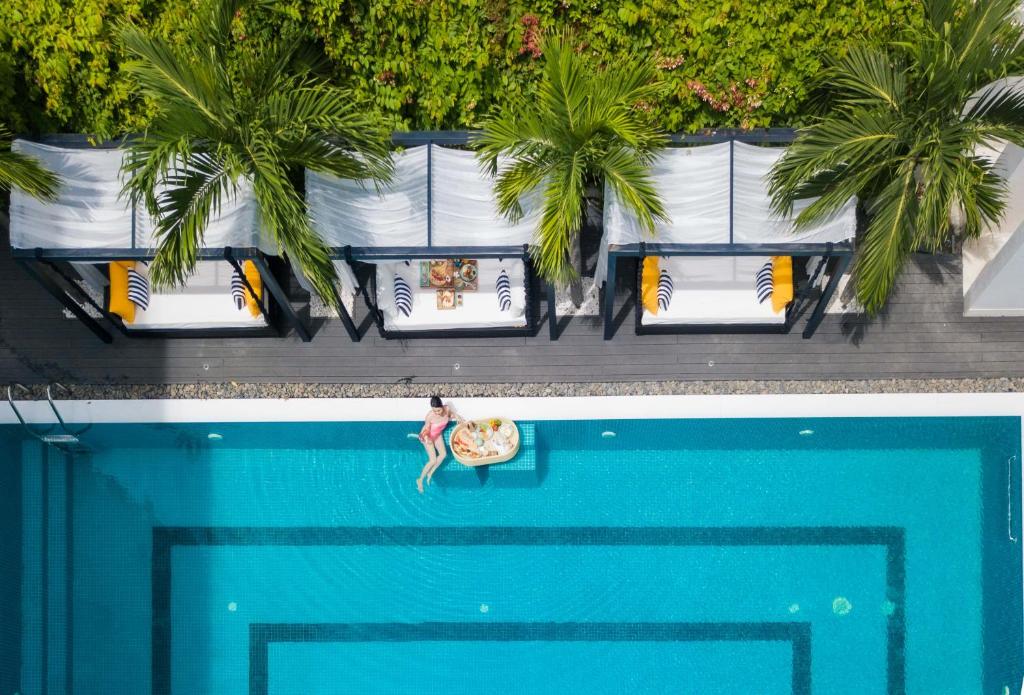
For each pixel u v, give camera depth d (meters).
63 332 10.30
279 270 10.25
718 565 9.82
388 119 9.00
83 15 8.74
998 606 9.63
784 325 9.95
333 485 10.02
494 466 9.87
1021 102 7.92
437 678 9.83
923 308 10.10
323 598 9.93
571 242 9.83
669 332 10.10
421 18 8.74
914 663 9.63
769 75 8.80
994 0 7.81
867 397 9.95
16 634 9.98
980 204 8.24
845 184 8.27
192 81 7.81
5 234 10.33
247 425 10.11
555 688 9.80
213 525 10.02
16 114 9.05
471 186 8.85
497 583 9.89
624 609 9.81
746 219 8.69
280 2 8.49
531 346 10.20
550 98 7.87
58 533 10.05
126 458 10.10
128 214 8.83
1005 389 9.95
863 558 9.75
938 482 9.80
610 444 9.98
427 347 10.23
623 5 8.66
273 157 7.82
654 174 8.70
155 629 9.93
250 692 9.88
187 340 10.27
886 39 8.68
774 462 9.90
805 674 9.70
